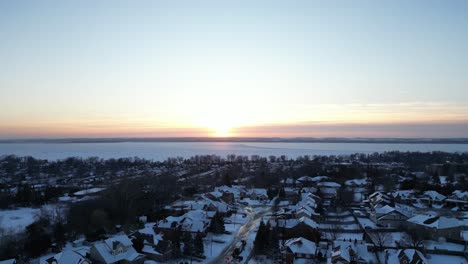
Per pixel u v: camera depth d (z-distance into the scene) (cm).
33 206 17312
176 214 15225
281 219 14138
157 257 10225
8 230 12494
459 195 16750
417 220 12081
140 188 18088
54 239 11675
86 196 17900
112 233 12975
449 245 10681
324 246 10875
